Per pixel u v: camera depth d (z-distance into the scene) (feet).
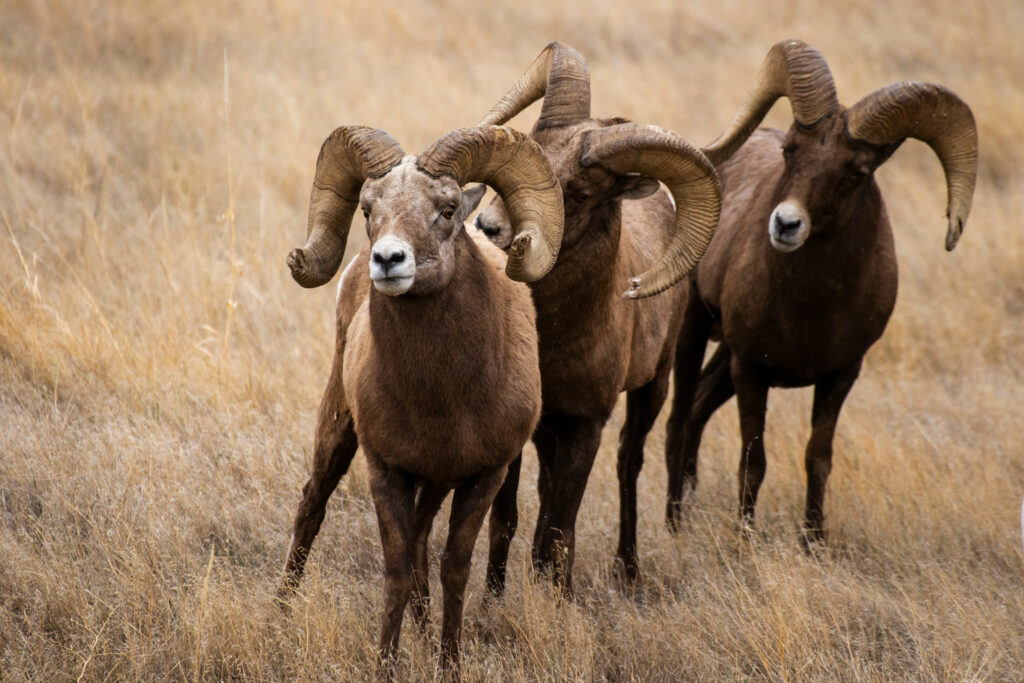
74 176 127.03
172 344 91.86
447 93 168.04
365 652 59.98
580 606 69.00
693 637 64.08
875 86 195.31
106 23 176.55
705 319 89.30
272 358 96.84
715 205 61.46
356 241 130.31
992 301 130.93
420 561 62.28
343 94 162.09
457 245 53.98
